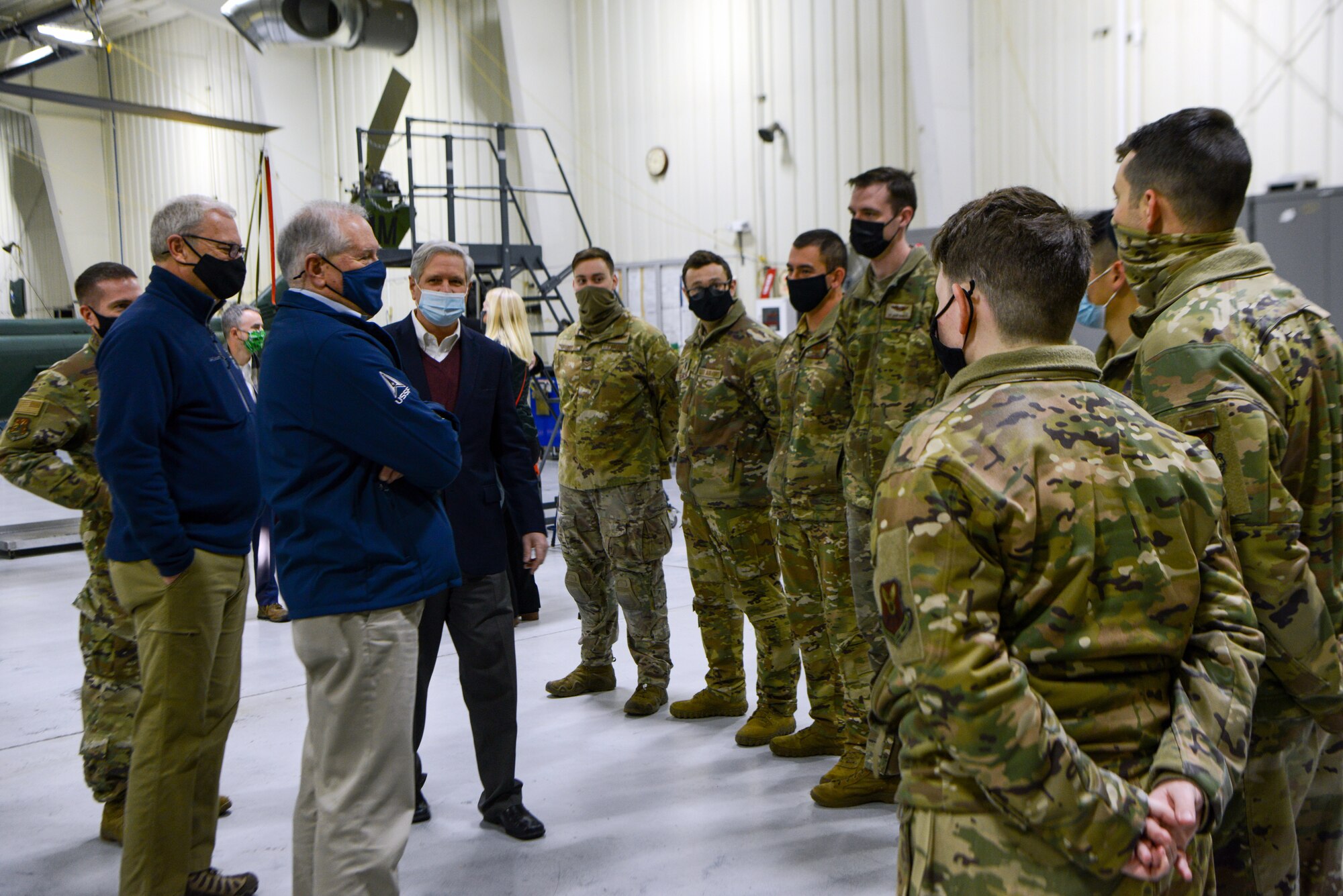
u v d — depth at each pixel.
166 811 2.12
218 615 2.20
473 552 2.57
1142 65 7.33
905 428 1.13
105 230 17.38
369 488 1.92
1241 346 1.42
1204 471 1.10
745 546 3.16
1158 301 1.53
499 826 2.67
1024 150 8.02
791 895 2.27
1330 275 5.57
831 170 9.49
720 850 2.50
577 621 4.82
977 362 1.11
